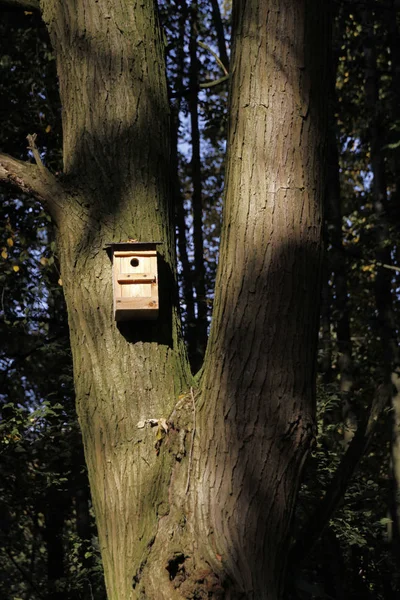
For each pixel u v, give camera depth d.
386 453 15.26
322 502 4.57
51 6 5.24
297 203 4.13
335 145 14.50
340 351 13.79
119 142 4.87
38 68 12.62
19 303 12.04
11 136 12.46
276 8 4.30
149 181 4.86
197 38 13.77
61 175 4.95
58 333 12.38
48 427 10.23
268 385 3.93
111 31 5.04
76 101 4.98
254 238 4.07
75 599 10.93
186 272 12.95
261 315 3.99
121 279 4.53
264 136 4.19
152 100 5.02
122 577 4.04
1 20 12.44
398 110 13.82
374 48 14.53
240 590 3.79
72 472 11.02
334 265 14.27
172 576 3.85
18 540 12.77
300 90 4.24
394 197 14.97
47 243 11.80
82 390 4.48
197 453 4.01
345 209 19.09
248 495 3.88
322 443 10.12
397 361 13.09
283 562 3.98
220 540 3.83
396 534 11.21
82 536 11.97
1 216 12.21
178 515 3.94
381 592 10.25
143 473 4.17
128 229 4.71
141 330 4.54
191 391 4.27
